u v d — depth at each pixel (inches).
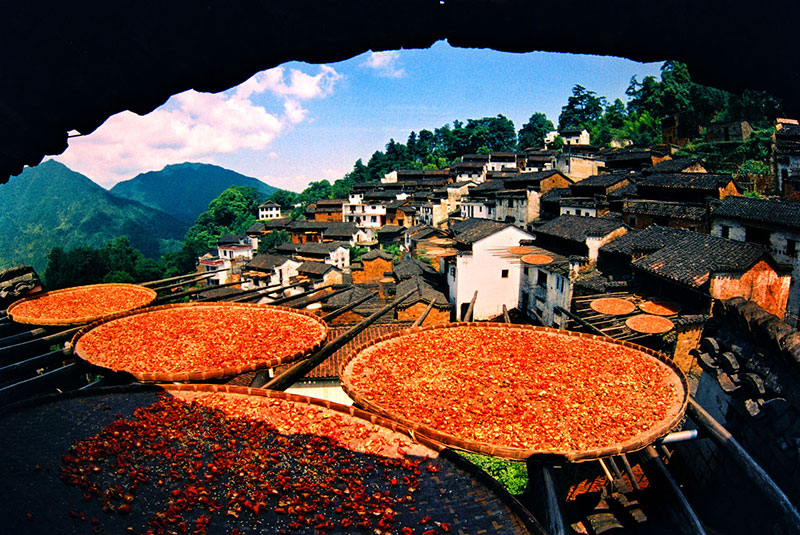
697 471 465.1
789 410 349.1
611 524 482.3
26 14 158.2
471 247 1386.6
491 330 554.9
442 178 3929.6
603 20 178.7
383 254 2326.5
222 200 5408.5
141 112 204.1
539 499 352.5
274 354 446.3
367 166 5718.5
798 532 292.8
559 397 391.9
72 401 376.2
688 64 201.6
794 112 201.8
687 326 732.7
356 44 186.5
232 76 193.8
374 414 355.3
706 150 2278.5
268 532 249.9
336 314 714.2
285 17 171.2
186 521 253.1
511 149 5211.6
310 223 3484.3
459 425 348.8
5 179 210.5
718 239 885.8
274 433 341.1
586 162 2454.5
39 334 545.0
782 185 1624.0
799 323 967.6
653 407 376.8
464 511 270.1
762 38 177.9
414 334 538.3
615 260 1160.8
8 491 257.4
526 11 176.6
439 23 183.0
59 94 185.0
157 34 170.9
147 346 469.7
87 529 240.1
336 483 291.6
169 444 323.0
